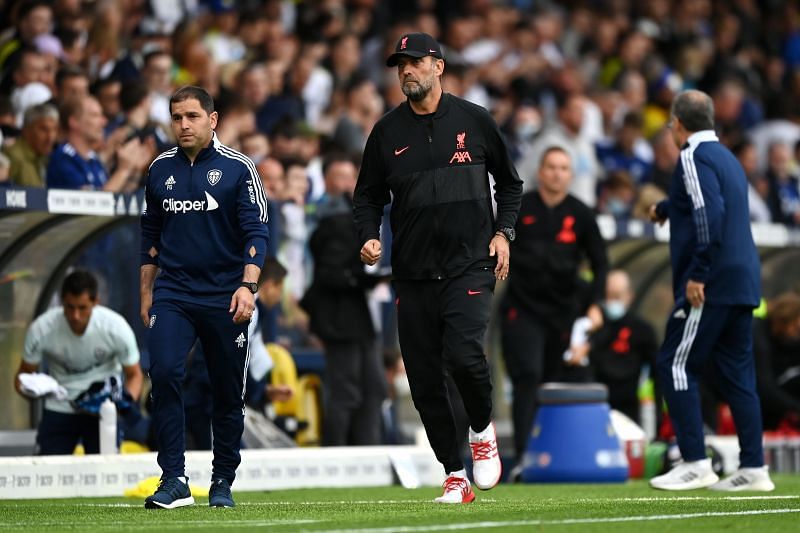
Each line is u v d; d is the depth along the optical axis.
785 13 80.44
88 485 31.91
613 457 36.50
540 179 38.59
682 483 31.97
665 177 56.94
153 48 44.88
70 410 33.53
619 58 69.25
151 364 24.94
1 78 42.00
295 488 34.91
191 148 25.12
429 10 67.62
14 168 37.25
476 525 21.00
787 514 23.20
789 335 44.12
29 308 35.50
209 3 55.75
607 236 44.00
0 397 35.25
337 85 56.06
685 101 31.58
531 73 63.84
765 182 62.53
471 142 25.16
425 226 24.97
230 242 25.27
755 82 75.00
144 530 20.98
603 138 61.34
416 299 25.19
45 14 43.31
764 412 43.69
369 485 36.25
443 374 25.52
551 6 74.88
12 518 24.14
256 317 36.03
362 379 39.00
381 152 25.38
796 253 49.47
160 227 25.64
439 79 25.30
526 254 38.38
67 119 36.88
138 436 34.78
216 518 23.27
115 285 37.34
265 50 54.44
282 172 42.56
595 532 20.17
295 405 39.91
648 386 46.50
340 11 61.69
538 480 36.47
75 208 33.28
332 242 38.53
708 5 78.81
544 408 36.91
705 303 31.25
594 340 42.69
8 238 34.47
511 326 38.56
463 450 39.16
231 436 25.78
